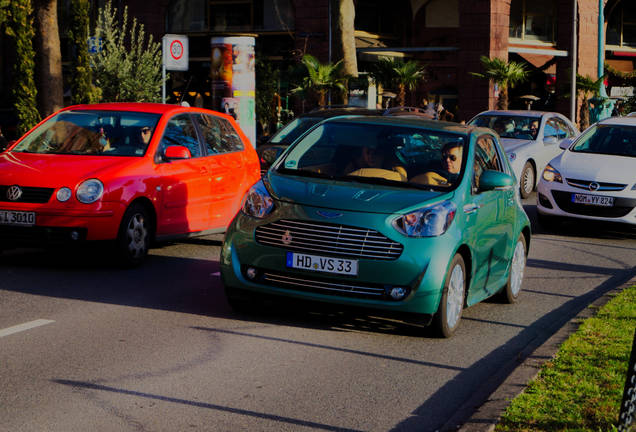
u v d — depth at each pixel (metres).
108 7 21.36
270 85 32.22
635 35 46.31
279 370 5.88
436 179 7.24
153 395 5.23
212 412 4.97
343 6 26.48
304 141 7.81
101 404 5.03
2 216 9.08
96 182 9.12
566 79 40.59
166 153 9.93
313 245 6.72
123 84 20.53
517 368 5.83
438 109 31.30
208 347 6.37
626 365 5.91
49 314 7.26
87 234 9.02
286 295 6.81
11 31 17.50
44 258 10.06
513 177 8.54
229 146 11.52
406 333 7.12
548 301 8.88
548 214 13.98
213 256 10.60
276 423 4.84
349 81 26.77
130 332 6.73
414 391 5.57
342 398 5.35
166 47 16.78
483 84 35.44
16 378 5.48
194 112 11.02
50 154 9.91
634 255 12.23
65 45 36.50
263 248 6.84
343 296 6.69
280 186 7.12
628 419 4.24
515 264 8.68
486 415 4.81
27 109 17.62
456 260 6.95
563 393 5.24
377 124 7.86
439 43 38.56
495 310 8.31
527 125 19.56
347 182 7.19
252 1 35.84
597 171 13.64
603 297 8.63
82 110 10.64
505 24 35.91
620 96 40.78
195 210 10.50
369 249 6.63
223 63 21.72
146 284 8.66
